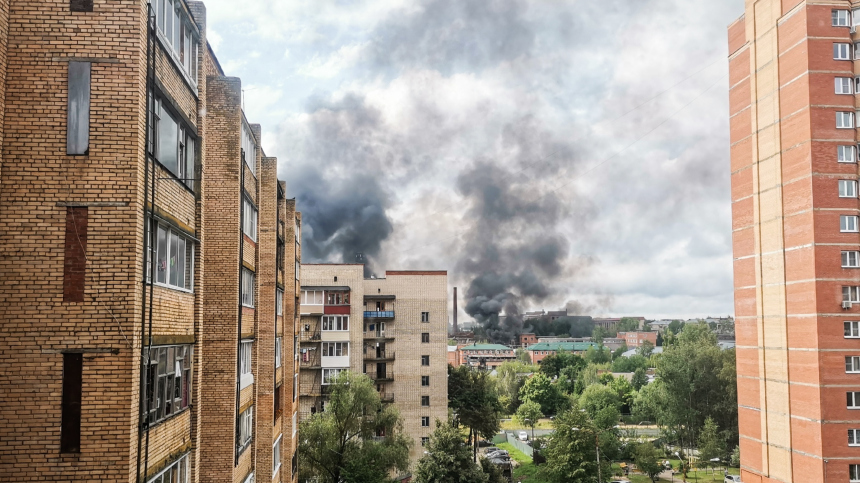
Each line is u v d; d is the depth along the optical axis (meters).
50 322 13.48
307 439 51.72
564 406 129.25
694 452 93.25
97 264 13.70
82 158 13.84
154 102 15.32
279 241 39.91
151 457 15.46
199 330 19.80
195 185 20.19
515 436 111.62
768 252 54.38
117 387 13.52
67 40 14.00
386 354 75.31
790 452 50.47
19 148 13.70
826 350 47.91
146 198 14.53
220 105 25.88
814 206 49.44
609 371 178.62
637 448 81.94
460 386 90.50
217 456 25.03
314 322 71.19
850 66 50.66
